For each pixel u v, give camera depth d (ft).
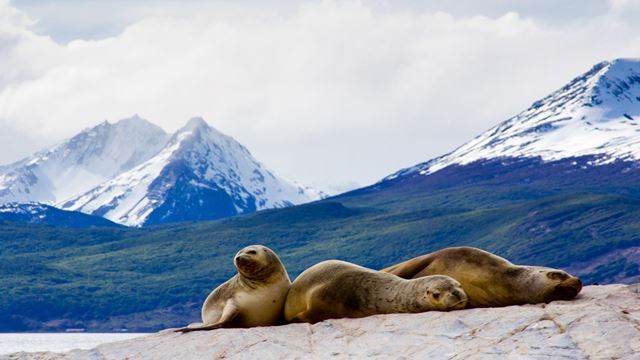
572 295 137.59
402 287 135.33
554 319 117.50
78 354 131.95
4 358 135.54
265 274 144.46
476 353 112.47
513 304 139.95
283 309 145.79
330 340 124.36
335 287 139.64
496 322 119.75
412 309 132.98
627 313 119.24
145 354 127.44
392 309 134.62
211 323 144.87
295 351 122.42
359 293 138.00
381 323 126.93
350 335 124.98
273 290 144.87
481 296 142.10
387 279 138.00
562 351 109.70
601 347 109.19
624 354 106.83
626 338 110.11
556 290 136.67
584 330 113.39
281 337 127.34
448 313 126.41
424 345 117.39
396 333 122.31
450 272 143.74
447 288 130.41
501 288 140.87
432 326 122.42
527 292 138.82
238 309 142.10
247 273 143.74
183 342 129.59
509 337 115.14
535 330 115.55
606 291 143.74
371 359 116.16
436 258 145.89
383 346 119.14
